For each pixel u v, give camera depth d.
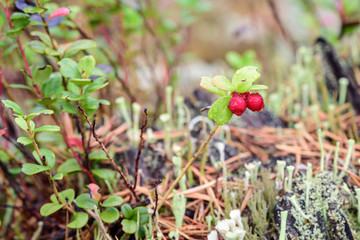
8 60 0.49
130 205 0.40
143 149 0.47
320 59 0.55
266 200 0.41
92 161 0.43
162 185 0.44
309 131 0.49
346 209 0.40
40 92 0.41
